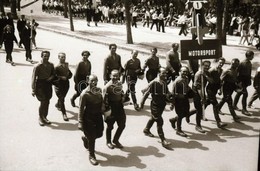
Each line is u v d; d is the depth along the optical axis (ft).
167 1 127.34
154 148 25.32
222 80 30.86
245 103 33.12
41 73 28.35
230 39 85.56
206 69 29.40
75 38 80.84
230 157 24.14
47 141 26.02
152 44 72.13
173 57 35.50
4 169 21.75
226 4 72.08
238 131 29.04
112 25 112.27
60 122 29.89
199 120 28.58
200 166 22.80
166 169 22.30
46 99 28.89
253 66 52.65
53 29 92.12
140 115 32.27
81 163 22.84
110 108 23.81
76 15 143.54
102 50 65.92
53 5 150.20
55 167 22.22
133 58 33.35
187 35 90.68
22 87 40.16
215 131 28.94
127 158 23.68
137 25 115.24
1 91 38.37
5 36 49.70
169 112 33.40
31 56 53.47
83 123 22.39
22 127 28.55
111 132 27.43
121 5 124.67
